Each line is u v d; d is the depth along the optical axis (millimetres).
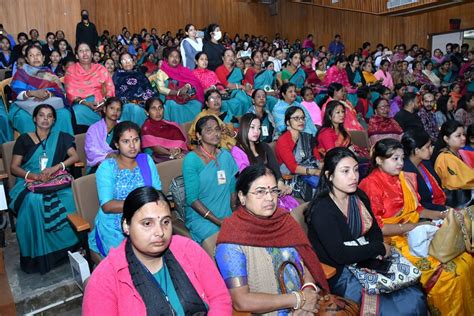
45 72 3945
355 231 2152
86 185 2553
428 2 9750
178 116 4445
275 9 14445
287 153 3477
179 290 1433
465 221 2283
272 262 1802
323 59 8219
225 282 1740
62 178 2861
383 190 2516
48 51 7281
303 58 8328
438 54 9992
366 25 12758
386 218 2502
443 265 2279
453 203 3158
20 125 3752
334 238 2064
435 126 5527
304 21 13969
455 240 2250
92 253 2498
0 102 4297
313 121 4906
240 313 1726
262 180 1823
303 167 3404
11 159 3070
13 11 8594
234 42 12219
